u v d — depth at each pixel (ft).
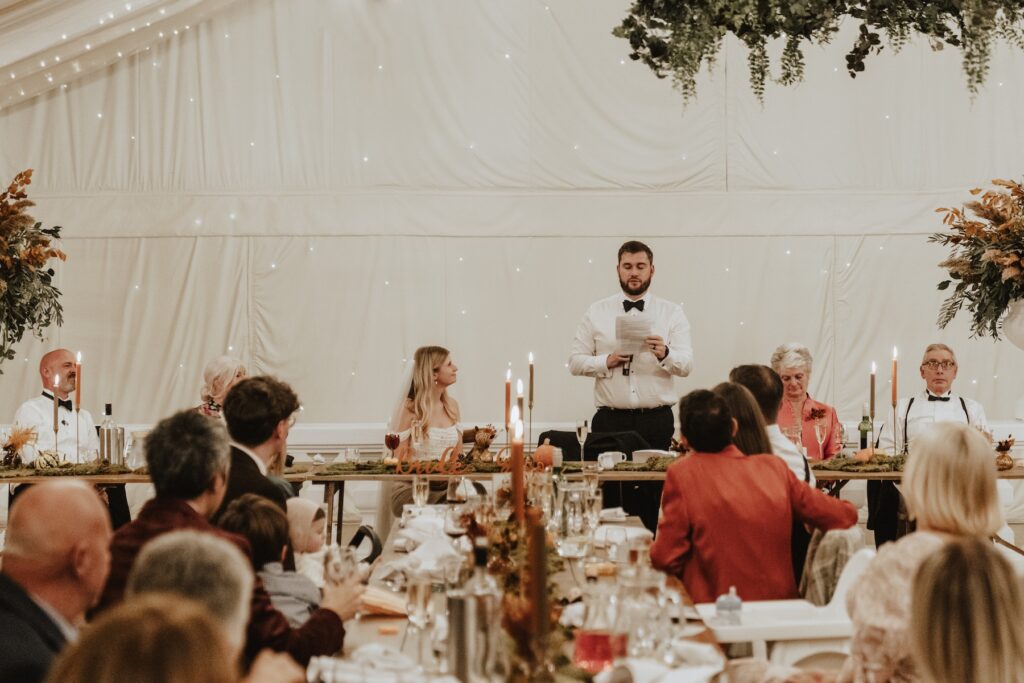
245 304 37.55
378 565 16.69
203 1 36.47
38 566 10.14
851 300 37.55
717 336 37.58
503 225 37.58
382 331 37.65
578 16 37.37
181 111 37.47
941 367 29.32
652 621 11.64
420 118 37.58
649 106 37.37
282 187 37.63
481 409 37.70
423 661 11.55
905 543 11.20
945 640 8.47
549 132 37.52
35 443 27.99
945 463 11.51
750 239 37.52
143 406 37.55
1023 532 36.40
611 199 37.47
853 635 11.21
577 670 10.19
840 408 37.65
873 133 37.45
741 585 15.92
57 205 37.45
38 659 9.46
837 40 37.27
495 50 37.52
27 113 37.37
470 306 37.70
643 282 31.94
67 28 35.12
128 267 37.58
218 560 8.12
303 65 37.47
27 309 30.27
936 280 37.52
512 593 12.44
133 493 37.27
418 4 37.47
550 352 37.65
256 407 16.35
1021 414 35.42
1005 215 28.04
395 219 37.58
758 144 37.40
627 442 29.81
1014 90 37.37
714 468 16.34
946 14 28.32
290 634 11.94
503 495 18.42
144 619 5.61
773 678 12.09
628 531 18.47
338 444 37.09
